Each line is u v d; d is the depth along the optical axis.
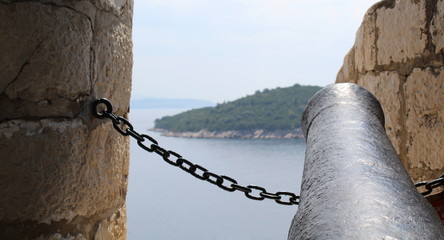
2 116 1.70
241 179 29.66
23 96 1.72
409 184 1.37
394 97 3.08
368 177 1.34
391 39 3.09
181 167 2.20
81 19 1.81
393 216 1.14
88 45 1.85
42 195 1.73
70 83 1.78
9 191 1.70
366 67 3.44
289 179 29.59
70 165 1.80
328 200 1.26
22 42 1.70
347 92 2.19
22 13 1.69
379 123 1.93
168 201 31.48
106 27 1.95
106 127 1.98
